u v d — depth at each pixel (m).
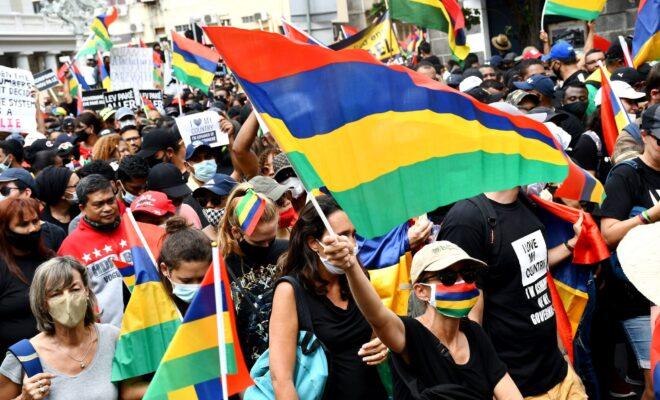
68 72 21.67
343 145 3.80
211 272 4.20
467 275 4.06
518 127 4.09
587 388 6.20
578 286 5.53
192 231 4.94
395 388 4.14
